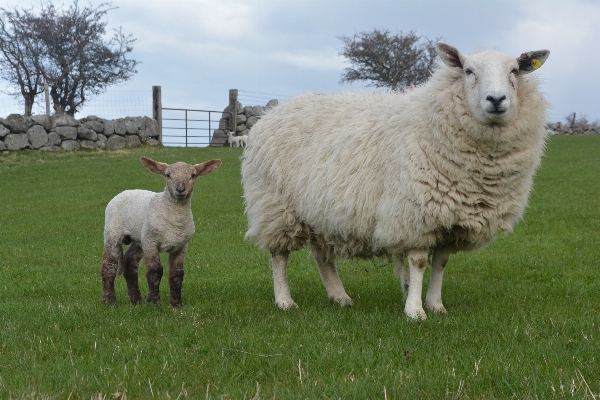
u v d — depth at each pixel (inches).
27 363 184.5
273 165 281.9
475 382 160.7
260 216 287.9
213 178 860.0
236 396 152.9
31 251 453.1
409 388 155.3
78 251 450.6
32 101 1641.2
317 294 311.6
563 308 248.5
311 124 278.8
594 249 407.2
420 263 246.7
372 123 261.0
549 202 631.2
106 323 238.5
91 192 734.5
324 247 285.3
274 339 205.3
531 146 238.7
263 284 340.5
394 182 242.8
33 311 267.0
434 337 205.2
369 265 392.2
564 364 172.6
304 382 162.7
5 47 1606.8
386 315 238.2
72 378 165.3
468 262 388.5
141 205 278.2
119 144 1126.4
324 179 262.5
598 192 688.4
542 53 234.8
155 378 166.1
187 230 270.7
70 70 1664.6
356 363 178.1
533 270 352.2
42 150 1026.1
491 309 253.0
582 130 1973.4
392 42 1915.6
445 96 235.0
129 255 289.1
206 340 205.0
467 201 235.3
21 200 697.0
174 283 273.0
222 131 1360.7
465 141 231.3
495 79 221.8
